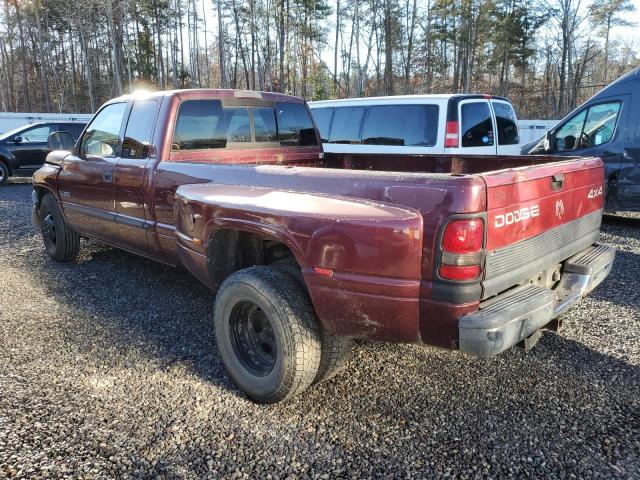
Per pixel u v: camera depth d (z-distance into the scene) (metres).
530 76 47.50
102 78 58.12
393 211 2.47
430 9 45.78
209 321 4.27
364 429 2.80
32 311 4.45
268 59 48.94
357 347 3.81
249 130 4.81
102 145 4.95
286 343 2.82
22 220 8.70
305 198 2.84
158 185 4.16
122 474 2.42
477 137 7.72
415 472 2.45
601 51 42.09
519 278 2.69
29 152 14.10
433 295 2.40
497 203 2.45
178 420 2.86
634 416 2.91
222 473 2.44
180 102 4.26
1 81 57.34
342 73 50.06
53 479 2.37
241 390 3.15
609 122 7.96
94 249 6.62
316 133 5.54
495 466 2.49
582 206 3.36
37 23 54.34
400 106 8.02
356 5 45.19
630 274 5.60
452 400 3.09
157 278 5.40
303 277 2.76
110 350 3.72
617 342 3.87
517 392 3.18
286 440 2.70
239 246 3.46
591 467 2.48
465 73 45.03
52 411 2.91
